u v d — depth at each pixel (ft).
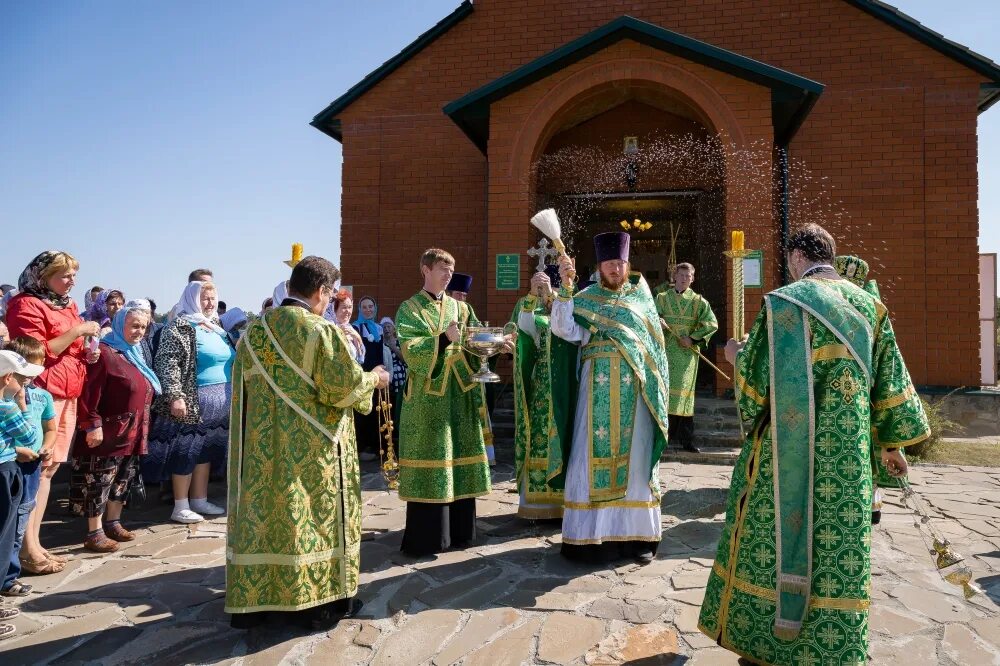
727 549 9.85
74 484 16.56
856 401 9.19
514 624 11.98
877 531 17.30
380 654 10.93
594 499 14.73
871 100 35.32
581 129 37.88
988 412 32.89
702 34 37.52
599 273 15.79
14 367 12.45
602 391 14.90
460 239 39.93
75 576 14.78
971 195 34.30
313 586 11.46
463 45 40.06
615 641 11.31
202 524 18.92
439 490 15.44
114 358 16.88
